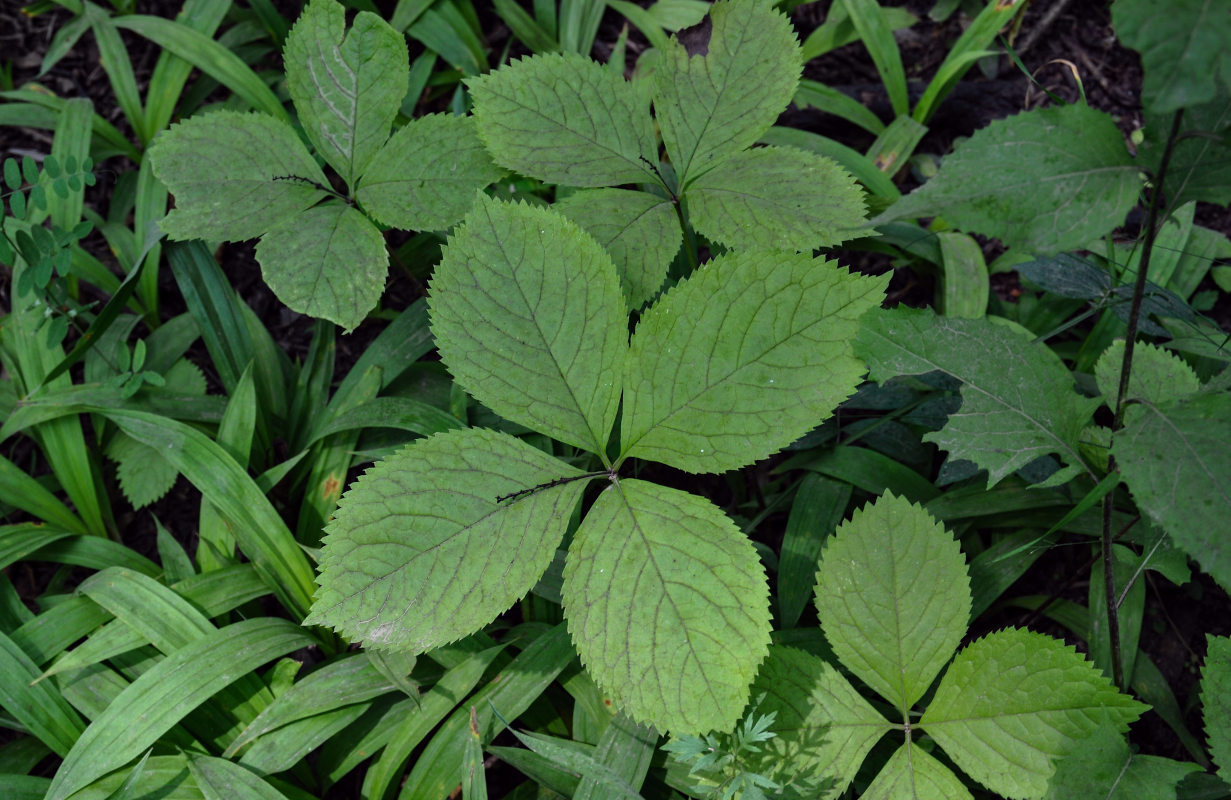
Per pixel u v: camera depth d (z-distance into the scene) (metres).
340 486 0.81
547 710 0.75
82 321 0.90
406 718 0.73
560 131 0.73
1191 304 0.85
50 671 0.73
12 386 0.86
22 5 1.00
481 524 0.65
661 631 0.63
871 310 0.65
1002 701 0.65
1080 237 0.58
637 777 0.69
